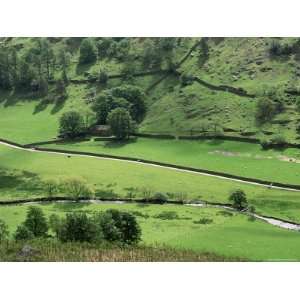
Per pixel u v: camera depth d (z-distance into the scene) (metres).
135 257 142.25
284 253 157.38
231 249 160.62
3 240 151.88
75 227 153.62
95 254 142.50
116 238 156.38
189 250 155.12
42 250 143.75
